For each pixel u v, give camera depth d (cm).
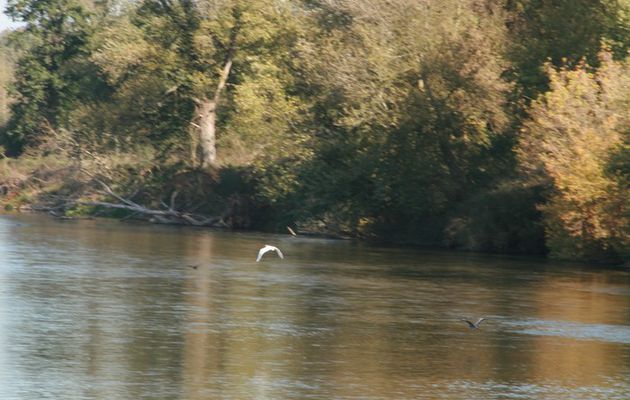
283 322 4200
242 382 3191
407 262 6650
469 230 7812
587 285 5581
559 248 7131
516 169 7631
